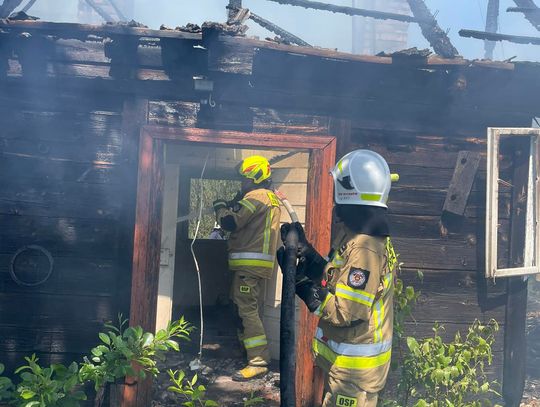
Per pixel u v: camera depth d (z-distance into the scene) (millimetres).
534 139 5016
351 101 4871
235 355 6586
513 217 5152
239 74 4547
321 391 4789
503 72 4789
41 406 3801
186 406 4156
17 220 4488
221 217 5922
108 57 4438
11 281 4492
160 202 4562
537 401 5516
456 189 5031
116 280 4551
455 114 5047
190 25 4285
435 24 4863
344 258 3242
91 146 4547
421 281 5027
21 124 4492
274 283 6441
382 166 3320
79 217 4535
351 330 3279
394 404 4387
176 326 4293
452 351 4617
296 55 4562
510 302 5137
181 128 4590
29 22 4160
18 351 4492
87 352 4527
